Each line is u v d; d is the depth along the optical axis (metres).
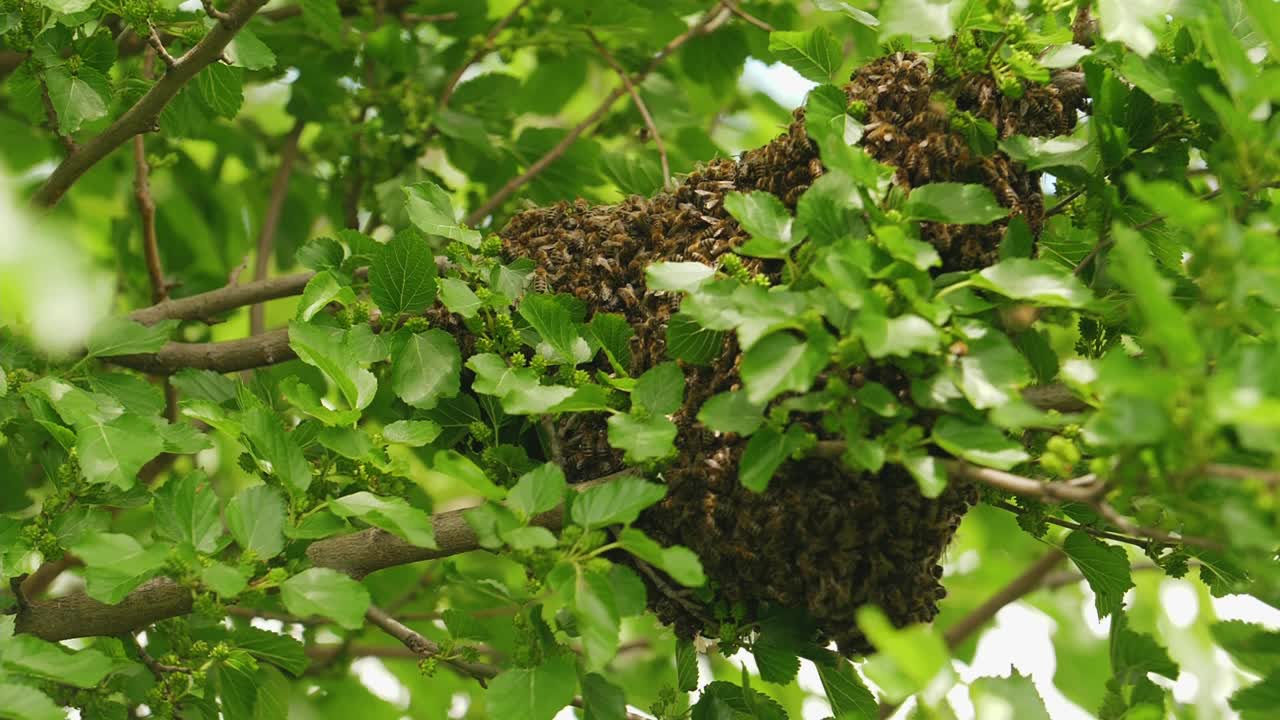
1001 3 3.92
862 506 3.88
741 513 3.90
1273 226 3.78
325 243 4.16
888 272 3.80
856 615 3.91
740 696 4.04
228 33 4.05
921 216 3.86
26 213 4.15
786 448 3.83
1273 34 3.84
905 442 3.82
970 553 5.77
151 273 4.44
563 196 4.67
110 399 4.06
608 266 4.06
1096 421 3.71
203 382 4.21
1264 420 3.63
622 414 3.90
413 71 4.66
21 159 4.96
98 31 4.15
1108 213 3.99
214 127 5.06
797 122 3.99
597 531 3.88
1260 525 3.70
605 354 4.04
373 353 4.05
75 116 4.11
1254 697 3.90
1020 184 3.95
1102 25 3.91
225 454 4.94
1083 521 4.05
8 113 4.72
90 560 3.86
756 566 3.92
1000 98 3.96
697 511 3.92
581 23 4.61
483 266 4.10
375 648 4.69
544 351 4.04
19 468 4.37
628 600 3.85
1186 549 4.01
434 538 3.93
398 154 4.64
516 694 3.91
